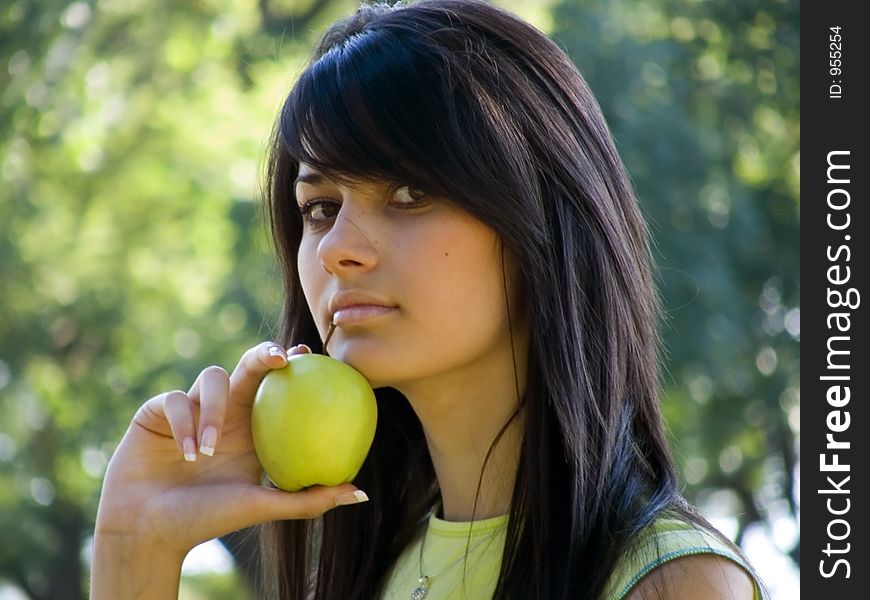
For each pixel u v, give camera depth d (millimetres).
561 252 3236
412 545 3771
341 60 3236
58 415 20141
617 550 3045
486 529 3381
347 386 3178
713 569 2990
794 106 16406
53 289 19609
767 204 16094
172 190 19188
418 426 3844
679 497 3225
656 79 15195
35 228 19438
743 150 16016
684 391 14773
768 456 16578
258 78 18188
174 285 19406
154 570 3518
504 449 3346
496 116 3191
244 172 18453
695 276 14258
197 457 3576
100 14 18969
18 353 19844
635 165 14430
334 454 3170
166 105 19016
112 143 19156
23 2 18656
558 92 3375
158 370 18656
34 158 19281
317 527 4051
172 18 18984
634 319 3420
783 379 15305
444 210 3129
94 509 20969
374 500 3848
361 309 3143
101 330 19344
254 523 3439
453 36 3271
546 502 3156
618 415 3273
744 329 14672
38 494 21062
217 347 17656
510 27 3371
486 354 3270
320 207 3316
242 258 17547
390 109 3125
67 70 18922
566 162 3297
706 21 16359
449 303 3119
